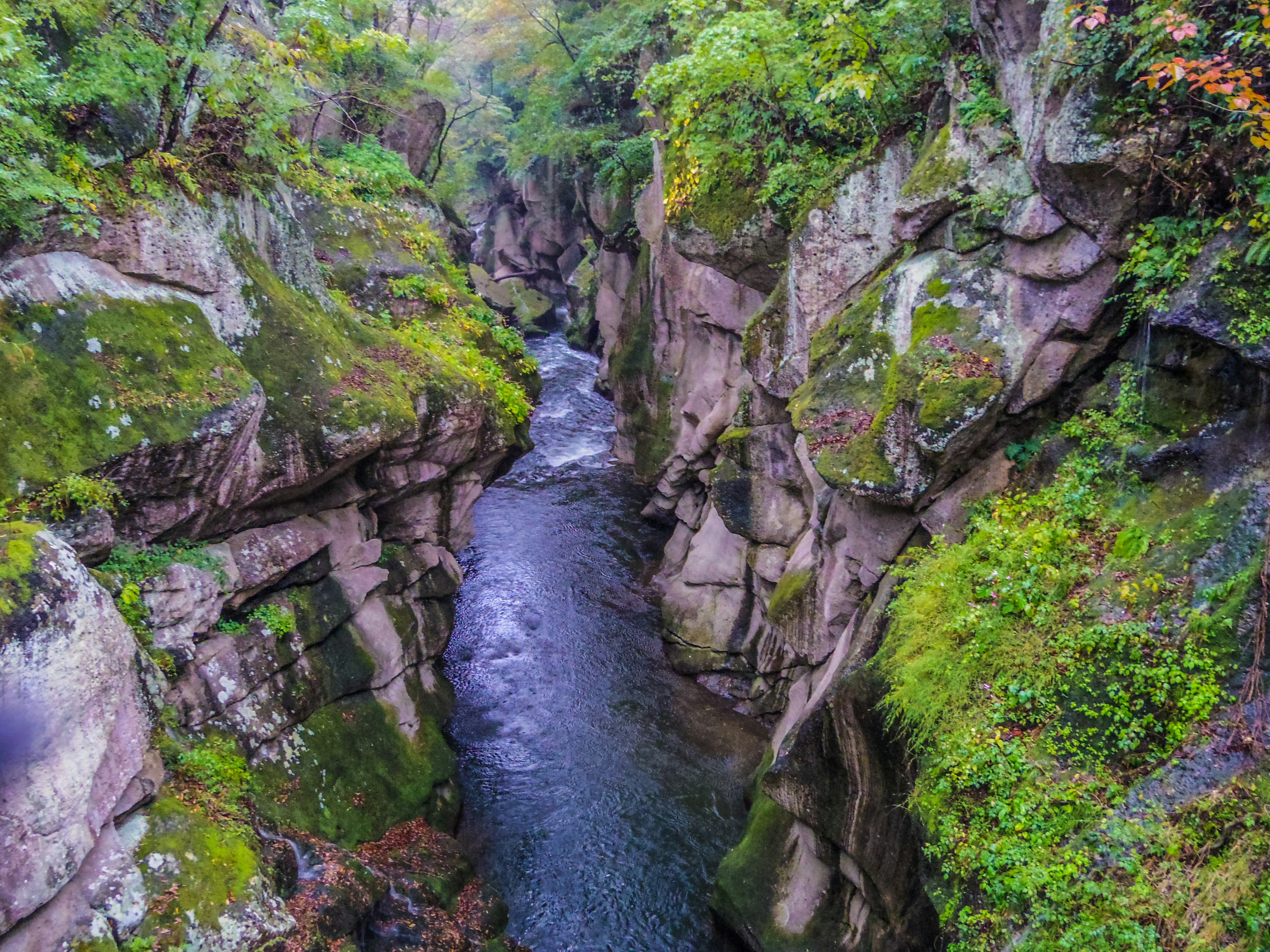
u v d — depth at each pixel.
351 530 10.27
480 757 12.01
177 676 7.61
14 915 4.82
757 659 13.20
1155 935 4.76
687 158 12.23
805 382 9.44
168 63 7.48
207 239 8.30
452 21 31.64
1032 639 6.37
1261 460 6.05
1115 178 6.80
